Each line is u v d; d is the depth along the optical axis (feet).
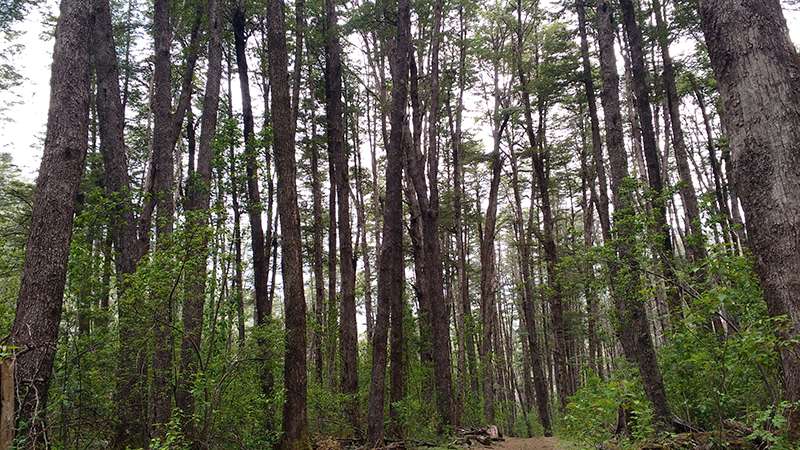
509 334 145.38
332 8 54.39
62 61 26.76
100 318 29.78
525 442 53.11
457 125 80.84
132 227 38.88
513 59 79.51
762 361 17.46
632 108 68.39
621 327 34.32
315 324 55.31
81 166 26.68
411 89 61.72
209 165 40.65
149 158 63.52
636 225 28.12
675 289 26.50
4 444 18.60
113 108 42.57
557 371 92.27
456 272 110.52
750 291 20.06
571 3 59.62
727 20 17.46
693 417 28.55
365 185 94.79
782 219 15.74
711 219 25.09
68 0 27.45
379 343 41.09
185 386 30.07
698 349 20.93
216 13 44.27
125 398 29.81
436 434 50.44
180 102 50.55
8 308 29.68
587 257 32.17
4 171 65.00
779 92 16.33
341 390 52.75
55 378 27.35
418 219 68.95
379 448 39.09
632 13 46.47
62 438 26.35
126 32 65.98
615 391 21.44
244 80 53.21
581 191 91.97
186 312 29.58
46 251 24.81
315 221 65.87
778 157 16.01
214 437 30.89
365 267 84.74
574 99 75.31
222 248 30.68
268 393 37.35
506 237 131.64
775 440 15.42
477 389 78.48
